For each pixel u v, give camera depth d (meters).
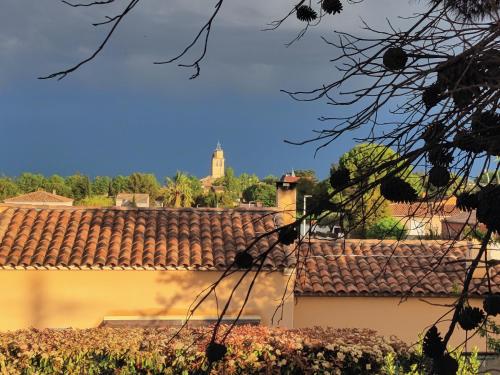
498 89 2.11
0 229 13.61
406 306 14.32
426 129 2.33
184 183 88.38
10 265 12.61
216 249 13.30
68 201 67.62
